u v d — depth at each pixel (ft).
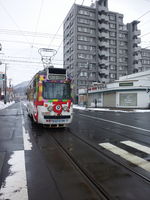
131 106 109.91
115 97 116.37
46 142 23.88
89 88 147.23
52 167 15.07
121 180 12.75
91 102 147.64
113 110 98.37
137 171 14.42
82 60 195.42
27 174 13.61
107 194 10.83
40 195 10.64
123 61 224.94
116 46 219.61
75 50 193.36
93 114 74.49
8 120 48.24
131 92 110.01
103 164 15.93
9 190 11.23
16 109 99.81
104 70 200.34
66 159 17.11
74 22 195.00
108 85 120.57
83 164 15.88
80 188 11.52
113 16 220.84
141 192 11.12
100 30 204.54
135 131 33.45
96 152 19.58
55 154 18.69
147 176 13.48
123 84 111.45
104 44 201.16
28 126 37.78
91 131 32.99
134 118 57.88
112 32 219.41
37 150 20.12
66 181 12.50
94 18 201.46
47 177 13.12
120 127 38.37
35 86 35.78
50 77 32.94
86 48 197.88
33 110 38.19
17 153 18.90
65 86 33.60
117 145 22.77
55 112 32.01
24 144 22.70
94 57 201.26
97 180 12.71
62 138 26.50
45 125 33.83
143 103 107.76
